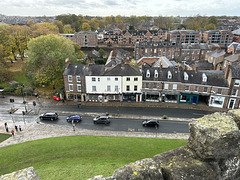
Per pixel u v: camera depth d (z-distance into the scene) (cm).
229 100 4203
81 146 2517
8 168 2117
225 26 16025
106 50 11138
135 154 2314
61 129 3244
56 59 4981
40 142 2670
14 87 4916
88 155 2309
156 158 924
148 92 4528
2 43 6588
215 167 881
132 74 4434
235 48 7525
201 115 3944
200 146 893
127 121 3622
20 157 2302
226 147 872
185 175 825
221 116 985
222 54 6291
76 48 7325
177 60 8369
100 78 4416
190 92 4419
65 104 4447
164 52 8512
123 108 4259
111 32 13325
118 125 3447
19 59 7394
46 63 4856
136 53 8650
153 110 4169
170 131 3234
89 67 4559
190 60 8462
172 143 2653
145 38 11819
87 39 11650
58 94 4700
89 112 4028
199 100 4728
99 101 4631
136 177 754
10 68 6475
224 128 875
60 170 1997
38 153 2367
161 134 3086
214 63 6400
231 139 865
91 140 2716
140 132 3156
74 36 11538
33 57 5141
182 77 4478
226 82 4194
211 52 7131
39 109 4112
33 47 5209
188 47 8431
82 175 1898
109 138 2823
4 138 2898
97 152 2367
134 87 4544
